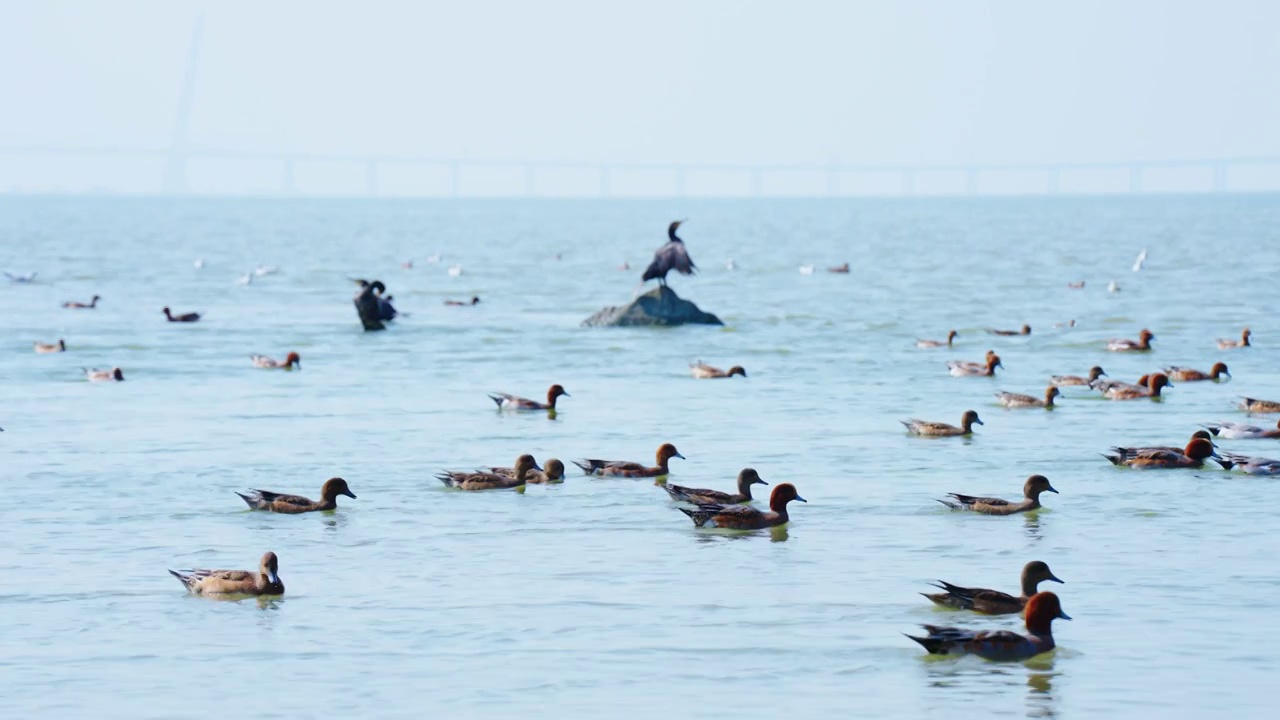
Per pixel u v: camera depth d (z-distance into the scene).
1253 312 84.44
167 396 53.28
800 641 24.91
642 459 40.66
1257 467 37.53
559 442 43.28
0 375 59.34
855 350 66.50
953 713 21.84
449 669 23.70
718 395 52.84
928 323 78.94
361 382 56.97
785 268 136.62
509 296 103.69
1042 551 30.34
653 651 24.47
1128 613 26.23
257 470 39.09
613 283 118.06
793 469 38.97
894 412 48.66
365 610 26.69
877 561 29.69
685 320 76.31
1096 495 35.44
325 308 92.00
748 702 22.31
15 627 25.86
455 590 27.86
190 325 80.38
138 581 28.62
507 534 32.06
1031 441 42.88
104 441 43.53
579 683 23.09
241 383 56.84
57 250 174.75
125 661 24.17
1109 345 66.56
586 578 28.58
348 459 40.69
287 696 22.62
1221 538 31.20
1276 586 27.64
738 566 29.34
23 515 33.97
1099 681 23.09
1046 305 90.69
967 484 36.84
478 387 55.44
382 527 32.81
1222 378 56.38
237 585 27.39
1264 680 23.02
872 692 22.70
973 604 26.09
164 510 34.50
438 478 37.44
